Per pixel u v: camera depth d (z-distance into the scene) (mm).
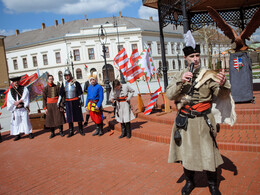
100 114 6141
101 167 3932
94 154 4695
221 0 7512
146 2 8195
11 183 3658
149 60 7320
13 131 6652
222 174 3115
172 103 7793
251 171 3109
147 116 6797
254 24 5660
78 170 3914
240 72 5883
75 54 41781
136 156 4281
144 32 43344
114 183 3260
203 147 2451
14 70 46500
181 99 2561
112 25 42094
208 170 2406
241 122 4590
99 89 5980
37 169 4184
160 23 8062
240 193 2598
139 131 5562
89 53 41906
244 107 5391
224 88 2535
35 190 3314
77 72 42000
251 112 5137
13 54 46219
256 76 17297
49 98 6430
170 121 5824
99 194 2984
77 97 6340
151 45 44844
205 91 2463
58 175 3789
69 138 6305
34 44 43750
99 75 42094
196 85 2445
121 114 5496
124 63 7152
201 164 2457
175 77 2617
